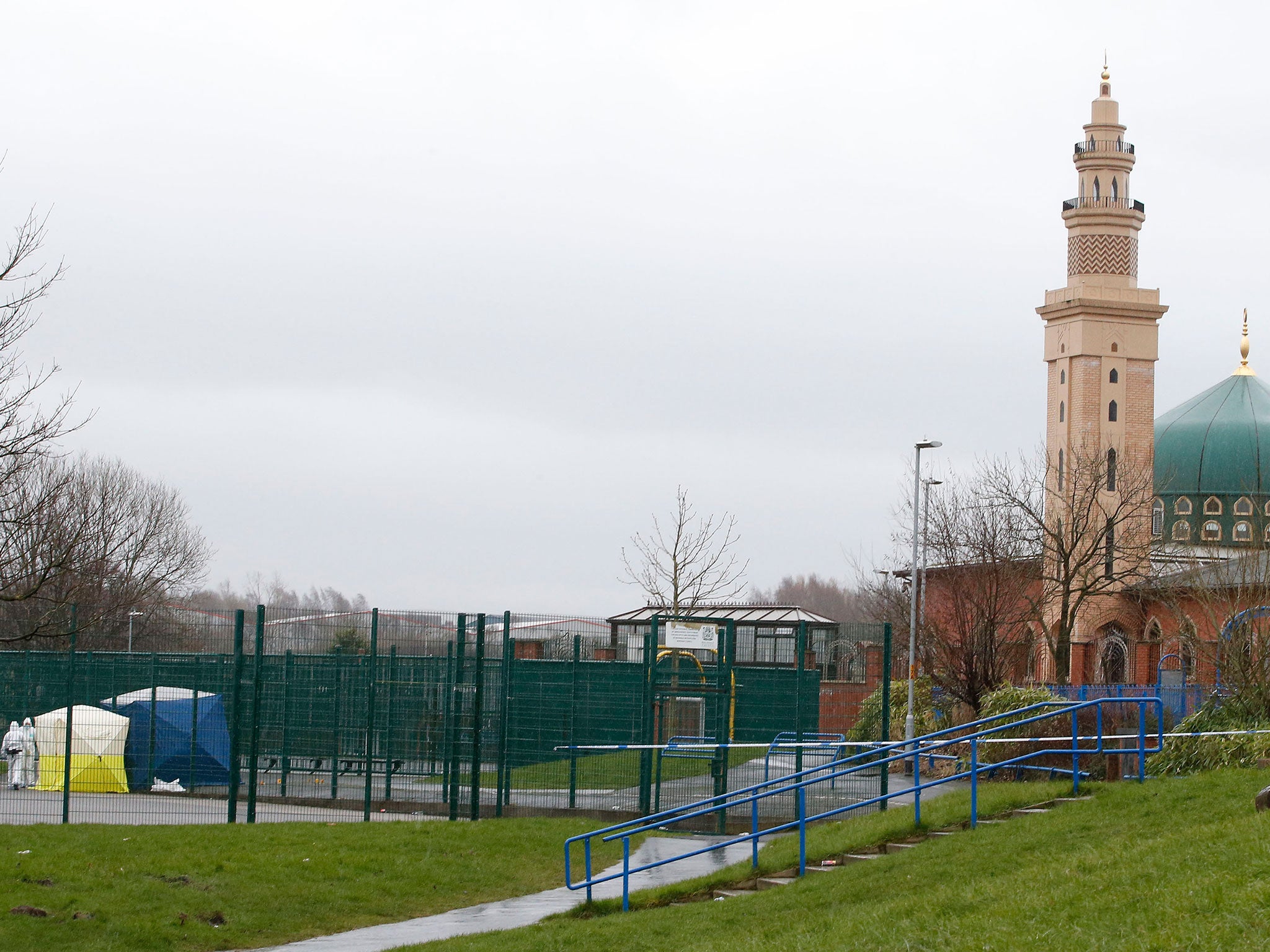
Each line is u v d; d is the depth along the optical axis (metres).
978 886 12.77
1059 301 69.31
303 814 23.20
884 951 10.78
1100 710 17.98
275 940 14.96
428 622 23.42
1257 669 22.73
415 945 14.24
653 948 13.33
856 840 17.47
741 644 28.20
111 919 14.68
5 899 14.88
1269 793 14.09
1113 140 69.12
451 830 20.55
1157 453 71.81
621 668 25.20
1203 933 9.33
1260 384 73.31
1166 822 14.98
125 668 26.22
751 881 16.53
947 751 30.16
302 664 25.14
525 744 25.28
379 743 24.27
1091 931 10.08
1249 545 33.97
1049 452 68.81
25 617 28.45
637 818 22.47
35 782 25.12
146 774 25.59
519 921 15.84
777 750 23.02
